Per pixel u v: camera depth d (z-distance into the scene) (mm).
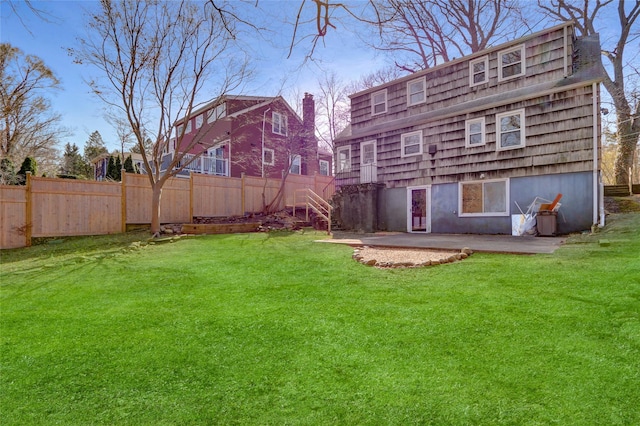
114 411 2459
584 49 12508
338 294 4992
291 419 2268
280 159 25062
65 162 42531
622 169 18062
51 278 6855
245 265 7293
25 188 11398
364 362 2977
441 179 14203
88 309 4801
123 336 3785
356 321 3912
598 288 4301
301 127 25906
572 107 11078
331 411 2330
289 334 3652
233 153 22453
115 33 12070
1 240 10953
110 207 13039
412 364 2891
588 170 10742
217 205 16297
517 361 2818
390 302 4492
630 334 3102
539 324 3473
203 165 21109
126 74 12398
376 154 16500
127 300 5168
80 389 2764
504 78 12992
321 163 30375
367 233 14109
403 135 15492
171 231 12992
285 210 18766
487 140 12938
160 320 4238
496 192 12852
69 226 12141
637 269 4797
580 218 10844
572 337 3154
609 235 8273
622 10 18219
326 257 7820
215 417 2334
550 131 11500
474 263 6270
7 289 6125
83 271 7355
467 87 14000
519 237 10852
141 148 12859
